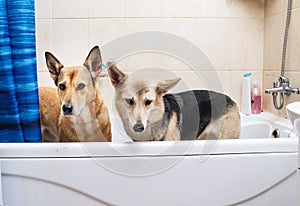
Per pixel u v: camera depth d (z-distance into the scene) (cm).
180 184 103
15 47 109
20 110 111
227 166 104
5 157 101
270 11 172
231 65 182
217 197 104
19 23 108
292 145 105
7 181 101
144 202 103
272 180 105
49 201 102
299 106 88
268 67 175
